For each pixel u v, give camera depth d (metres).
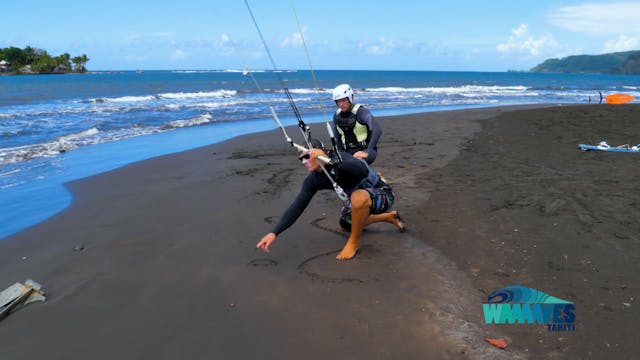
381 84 56.91
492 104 26.00
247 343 2.92
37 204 5.78
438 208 5.61
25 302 3.36
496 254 4.23
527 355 2.76
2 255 4.21
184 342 2.92
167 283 3.70
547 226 4.86
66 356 2.77
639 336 2.92
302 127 4.11
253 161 8.55
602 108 19.50
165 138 11.45
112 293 3.53
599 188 6.24
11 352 2.80
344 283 3.72
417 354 2.80
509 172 7.38
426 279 3.78
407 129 13.18
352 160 4.13
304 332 3.04
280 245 4.53
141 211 5.52
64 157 8.84
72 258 4.15
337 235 4.81
